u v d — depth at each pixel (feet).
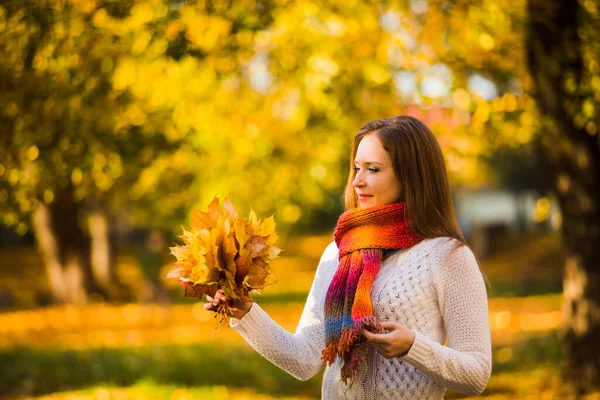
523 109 26.43
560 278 82.53
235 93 35.17
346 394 10.39
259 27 23.41
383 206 10.48
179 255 10.20
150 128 31.83
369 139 10.68
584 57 25.88
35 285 86.28
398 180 10.57
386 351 9.46
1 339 47.16
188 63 27.22
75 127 24.21
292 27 29.73
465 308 10.09
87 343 43.73
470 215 127.13
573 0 25.03
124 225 138.31
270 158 46.06
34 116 23.43
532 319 52.85
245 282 9.99
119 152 28.30
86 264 73.20
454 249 10.25
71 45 23.63
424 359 9.46
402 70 30.32
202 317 61.67
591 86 24.95
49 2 22.52
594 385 27.71
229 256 9.90
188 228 64.34
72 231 72.64
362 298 10.00
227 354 35.60
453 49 28.32
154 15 23.22
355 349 10.03
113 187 41.96
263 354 10.86
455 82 27.78
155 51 24.97
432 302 10.19
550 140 26.43
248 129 38.19
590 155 27.32
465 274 10.19
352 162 11.36
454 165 33.88
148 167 33.76
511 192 115.65
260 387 30.94
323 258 11.40
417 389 10.12
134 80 28.40
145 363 32.94
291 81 33.24
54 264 72.74
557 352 34.60
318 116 36.37
